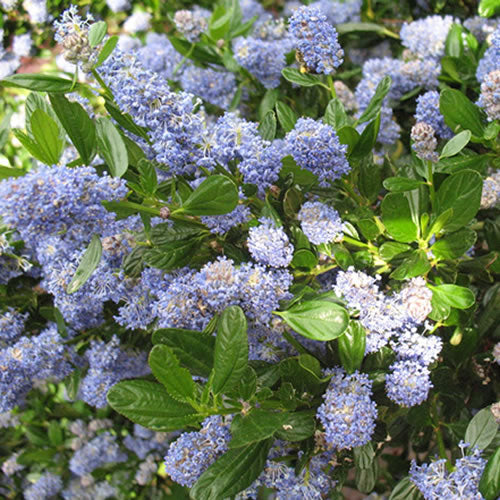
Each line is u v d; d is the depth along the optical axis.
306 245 0.40
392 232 0.39
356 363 0.37
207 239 0.40
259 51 0.50
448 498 0.36
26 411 0.61
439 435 0.43
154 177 0.36
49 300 0.49
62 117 0.37
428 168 0.39
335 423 0.36
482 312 0.44
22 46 0.60
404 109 0.55
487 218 0.48
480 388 0.47
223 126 0.37
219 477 0.34
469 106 0.42
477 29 0.56
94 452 0.58
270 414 0.35
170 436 0.58
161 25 0.63
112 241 0.40
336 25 0.60
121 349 0.49
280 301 0.37
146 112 0.35
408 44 0.54
